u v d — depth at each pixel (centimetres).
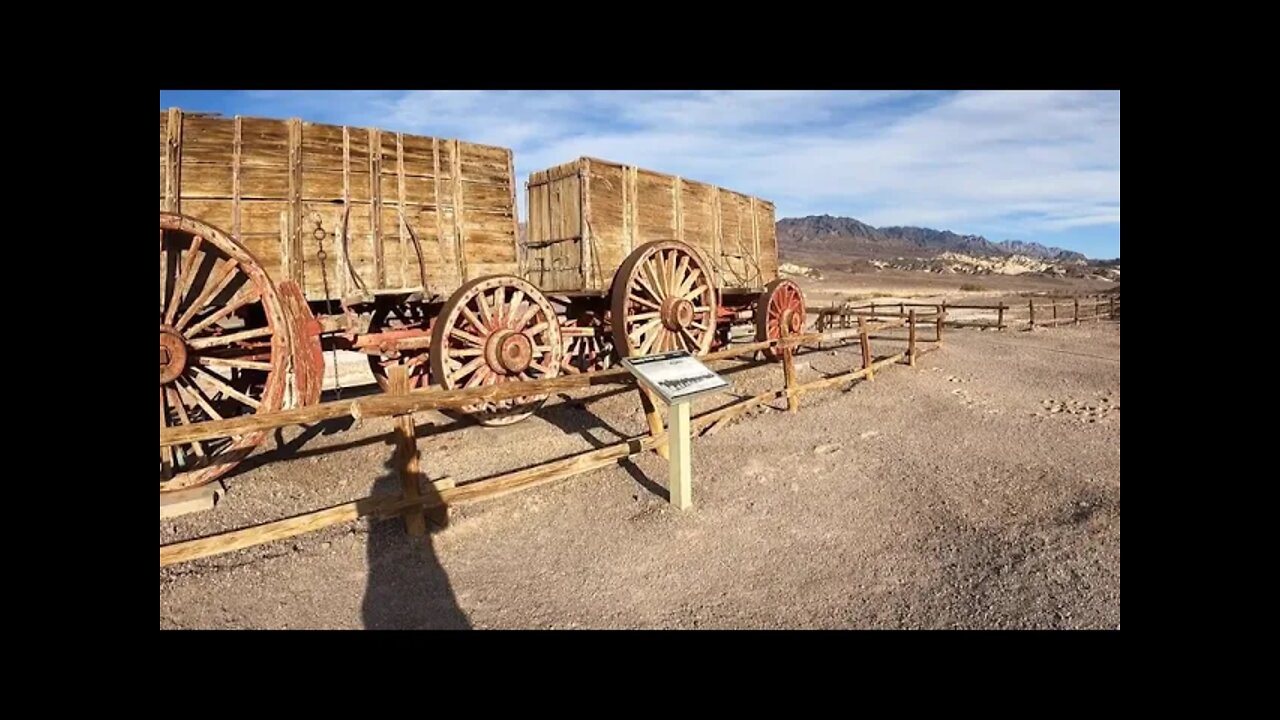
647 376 494
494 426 742
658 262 892
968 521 475
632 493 538
